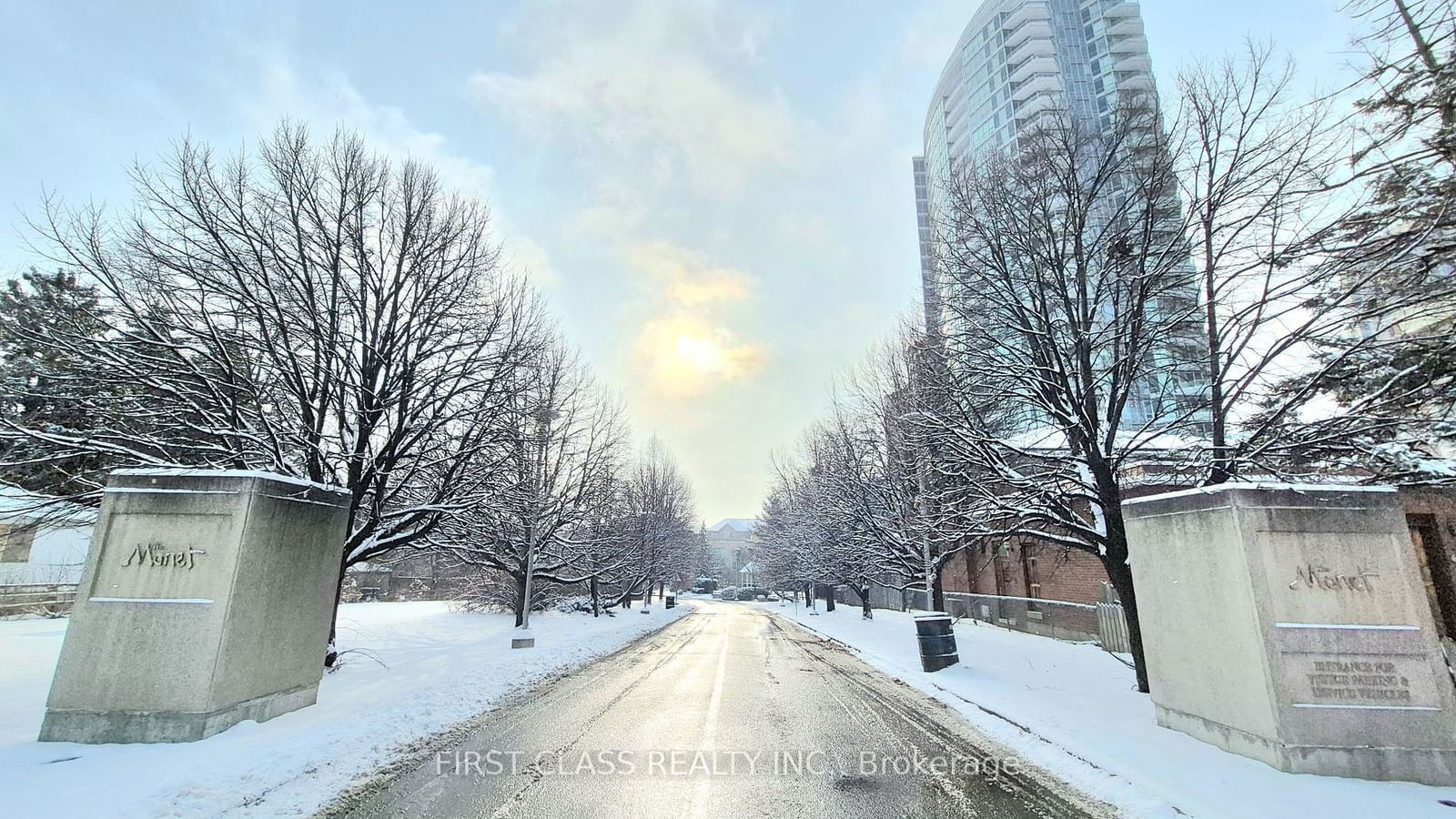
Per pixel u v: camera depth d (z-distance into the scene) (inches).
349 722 290.0
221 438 419.2
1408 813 186.4
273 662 293.4
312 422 443.8
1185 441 470.6
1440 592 477.7
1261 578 236.2
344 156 486.3
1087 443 398.6
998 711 339.0
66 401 426.0
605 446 1039.6
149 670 255.4
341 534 351.9
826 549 1198.9
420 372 505.0
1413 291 316.8
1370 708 221.9
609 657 611.5
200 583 266.2
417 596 1743.4
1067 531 464.8
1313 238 338.0
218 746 241.4
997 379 447.8
